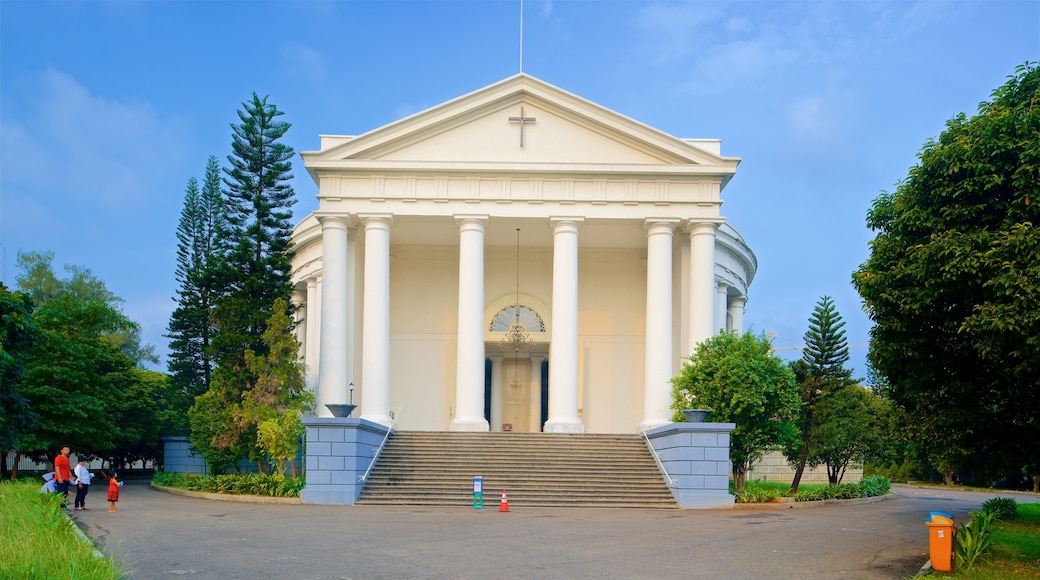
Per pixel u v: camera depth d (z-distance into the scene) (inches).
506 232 1614.2
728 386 1263.5
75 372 1601.9
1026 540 777.6
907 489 2203.5
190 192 2378.2
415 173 1477.6
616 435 1353.3
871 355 710.5
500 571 578.6
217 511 987.9
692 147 1481.3
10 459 2107.5
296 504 1095.0
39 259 2674.7
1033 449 682.8
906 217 665.6
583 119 1493.6
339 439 1112.2
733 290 1967.3
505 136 1494.8
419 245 1744.6
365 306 1455.5
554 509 1056.2
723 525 884.0
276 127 1929.1
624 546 708.0
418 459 1238.9
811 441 1583.4
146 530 786.8
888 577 579.5
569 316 1457.9
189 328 2228.1
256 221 1770.4
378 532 781.9
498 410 1758.1
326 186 1477.6
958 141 649.0
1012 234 595.2
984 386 673.6
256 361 1476.4
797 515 1032.8
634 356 1718.8
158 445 2117.4
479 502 1045.8
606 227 1553.9
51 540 555.2
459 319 1460.4
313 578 544.7
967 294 631.2
